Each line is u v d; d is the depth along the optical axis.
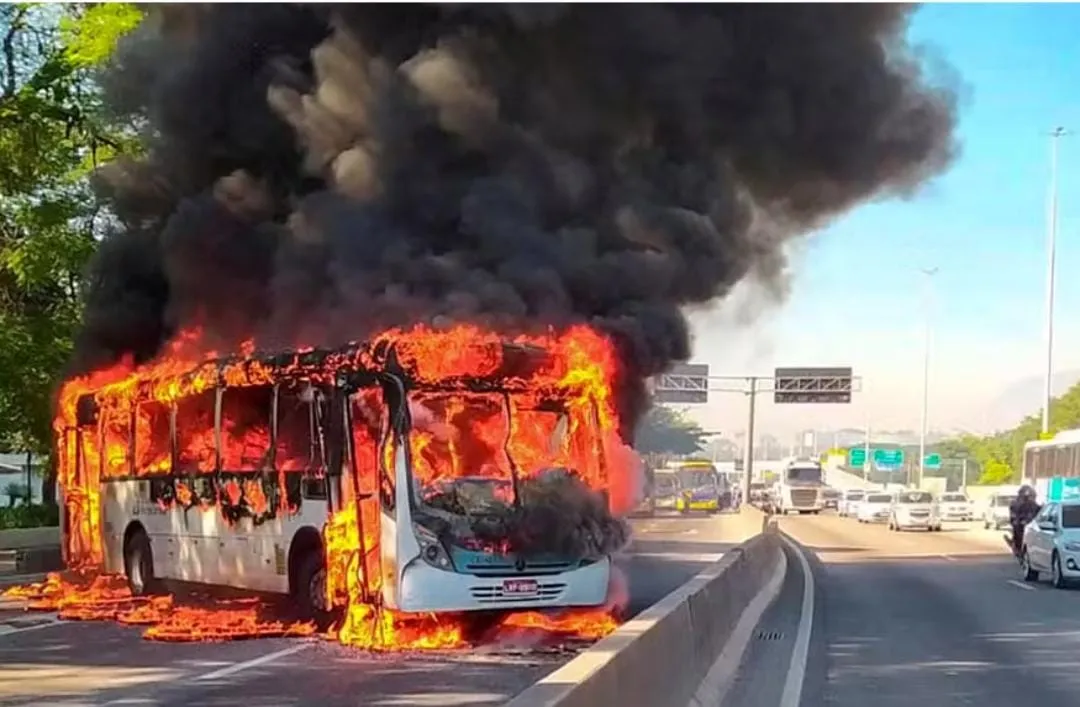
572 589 12.24
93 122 24.58
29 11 25.02
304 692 9.96
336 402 12.70
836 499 76.19
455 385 12.29
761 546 20.19
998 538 41.88
